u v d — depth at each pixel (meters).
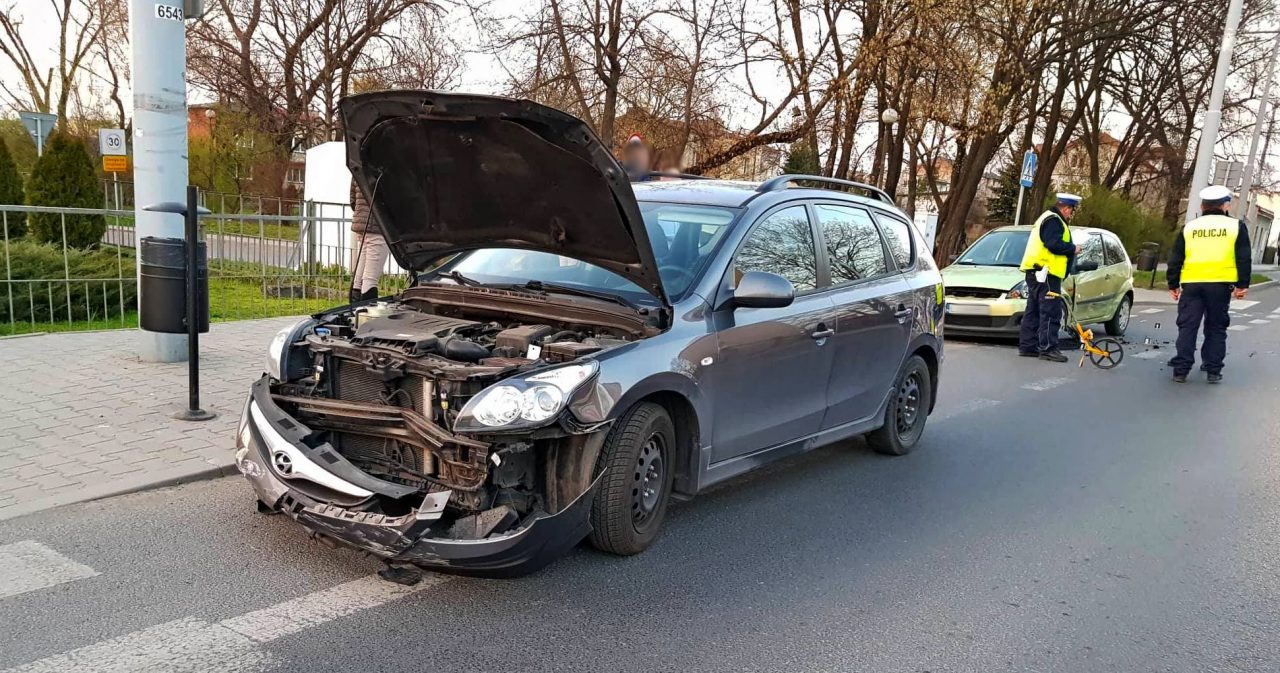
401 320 4.55
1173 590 4.58
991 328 12.84
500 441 3.75
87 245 12.91
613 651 3.61
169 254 6.44
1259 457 7.31
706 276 4.80
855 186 6.57
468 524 3.75
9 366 7.41
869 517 5.46
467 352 4.05
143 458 5.39
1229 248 10.55
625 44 20.89
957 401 9.10
